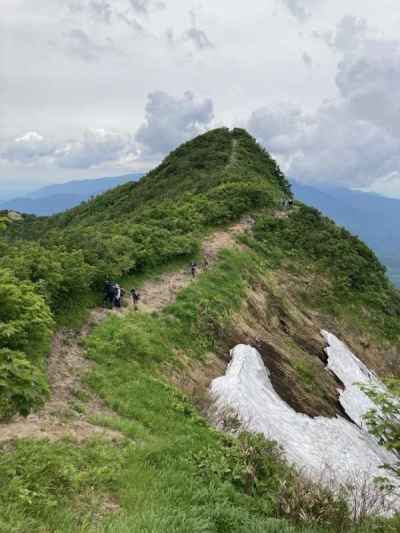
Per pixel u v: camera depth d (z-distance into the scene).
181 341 19.38
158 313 20.83
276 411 17.61
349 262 41.22
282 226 43.78
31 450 8.33
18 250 21.11
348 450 18.33
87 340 16.06
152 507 7.65
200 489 9.09
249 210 45.06
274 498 9.97
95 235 26.95
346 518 9.55
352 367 29.34
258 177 58.81
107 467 8.73
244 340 22.61
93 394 12.80
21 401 6.20
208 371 18.53
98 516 7.23
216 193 46.22
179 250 29.30
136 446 10.04
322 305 36.16
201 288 25.02
